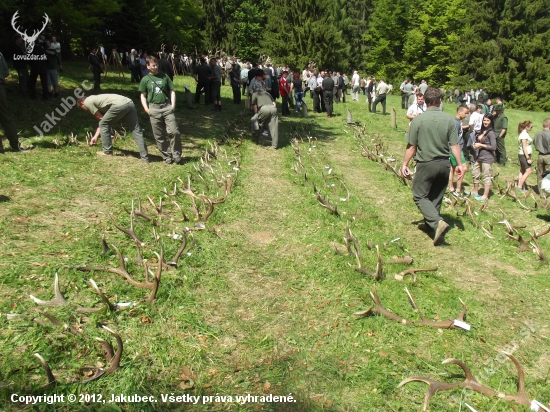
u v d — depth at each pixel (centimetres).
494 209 865
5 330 346
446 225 589
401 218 740
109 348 327
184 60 3158
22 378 303
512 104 4569
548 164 920
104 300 378
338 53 4781
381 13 5162
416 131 602
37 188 643
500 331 420
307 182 878
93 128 1037
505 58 4600
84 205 606
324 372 346
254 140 1206
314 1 4628
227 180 775
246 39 5062
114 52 2202
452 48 4900
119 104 823
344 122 1717
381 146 1275
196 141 1105
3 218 526
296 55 4622
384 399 322
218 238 568
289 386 328
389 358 364
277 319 411
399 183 942
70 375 315
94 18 1582
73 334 350
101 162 816
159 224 571
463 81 4650
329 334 393
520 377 329
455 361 326
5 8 1136
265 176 905
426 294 466
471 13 4684
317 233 611
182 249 489
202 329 382
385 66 5234
